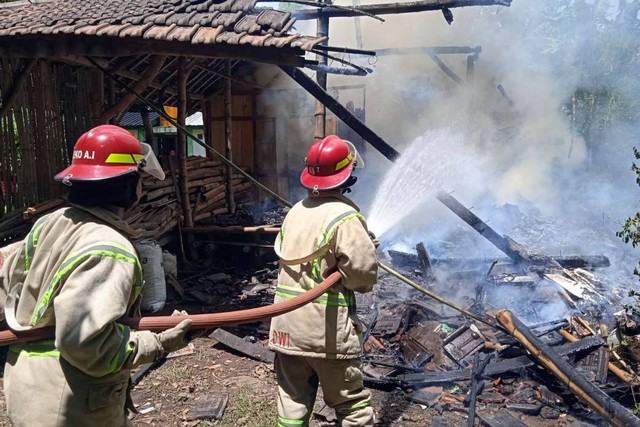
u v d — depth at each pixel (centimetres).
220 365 458
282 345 282
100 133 196
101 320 165
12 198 592
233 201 976
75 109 691
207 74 1095
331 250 273
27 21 562
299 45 480
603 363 409
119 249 182
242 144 1185
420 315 521
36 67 619
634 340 425
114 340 171
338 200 291
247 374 443
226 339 488
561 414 378
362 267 265
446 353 446
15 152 596
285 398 289
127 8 577
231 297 650
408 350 460
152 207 725
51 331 185
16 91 587
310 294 253
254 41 484
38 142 626
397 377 421
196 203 855
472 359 438
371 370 434
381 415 375
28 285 187
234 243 773
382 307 555
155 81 937
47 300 177
